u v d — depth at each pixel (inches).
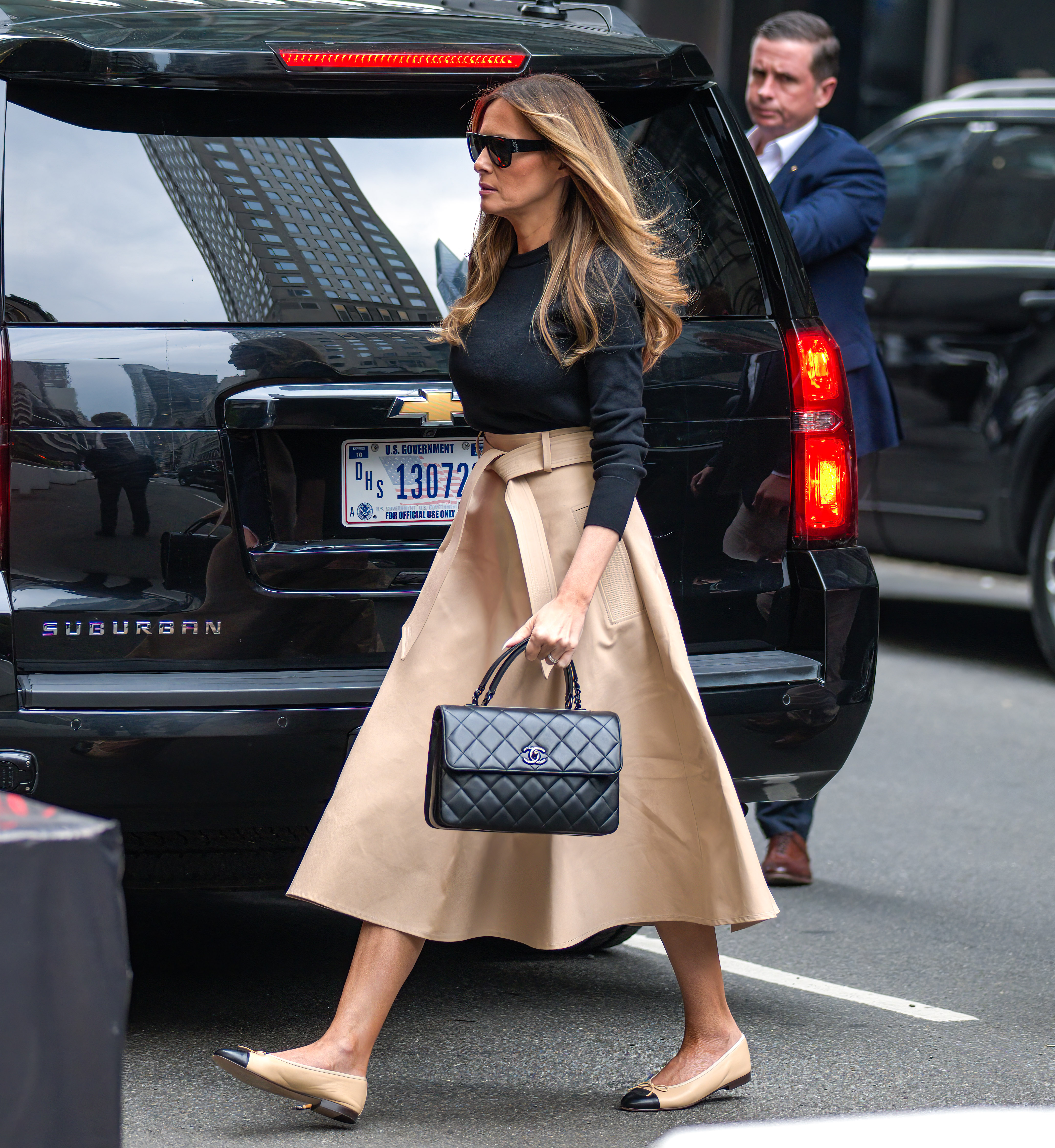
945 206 609.3
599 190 228.1
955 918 354.6
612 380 230.5
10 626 244.8
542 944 232.7
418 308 264.2
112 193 255.8
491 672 228.1
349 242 263.7
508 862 236.2
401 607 264.1
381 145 268.5
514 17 305.4
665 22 1165.1
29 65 248.5
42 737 243.3
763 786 281.0
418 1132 237.9
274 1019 284.5
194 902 356.8
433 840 233.5
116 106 257.1
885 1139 169.6
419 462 264.5
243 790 251.8
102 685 247.3
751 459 279.3
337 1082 229.6
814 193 385.4
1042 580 576.4
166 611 254.5
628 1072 265.4
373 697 255.1
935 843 410.9
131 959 315.6
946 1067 270.4
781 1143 163.9
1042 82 637.9
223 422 255.4
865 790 459.2
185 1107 245.1
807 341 283.4
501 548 239.1
